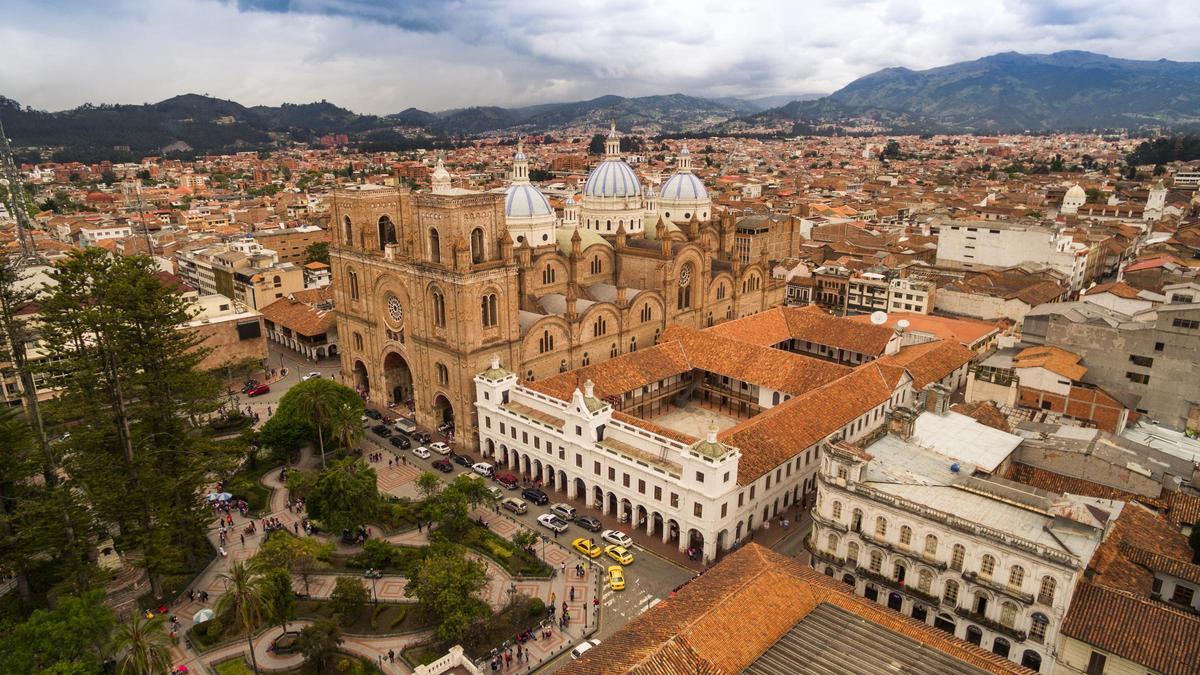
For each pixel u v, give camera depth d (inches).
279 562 2748.5
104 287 2832.2
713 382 4749.0
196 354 3176.7
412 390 4847.4
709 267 5398.6
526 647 2642.7
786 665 2022.6
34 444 2847.0
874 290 6584.6
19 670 2143.2
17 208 4266.7
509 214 4980.3
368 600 2856.8
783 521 3462.1
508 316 4188.0
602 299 5034.5
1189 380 4065.0
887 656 2054.6
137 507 2869.1
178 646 2677.2
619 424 3538.4
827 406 3754.9
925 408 3486.7
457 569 2691.9
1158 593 2551.7
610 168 5777.6
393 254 4394.7
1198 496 3085.6
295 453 4119.1
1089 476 3129.9
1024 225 7440.9
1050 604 2309.3
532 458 3855.8
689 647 2005.4
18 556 2647.6
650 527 3361.2
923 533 2571.4
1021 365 4217.5
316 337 5989.2
